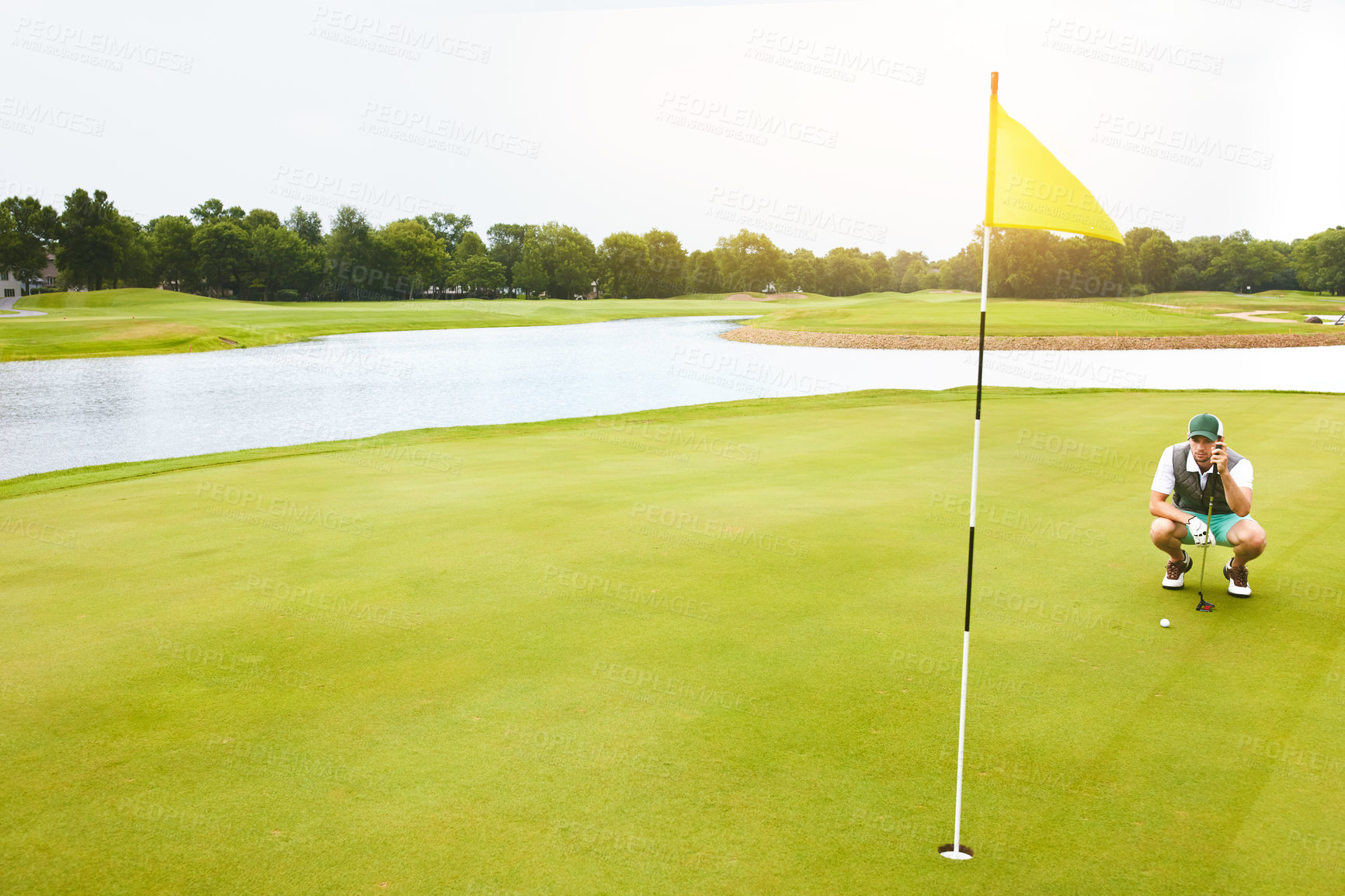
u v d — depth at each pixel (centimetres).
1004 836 316
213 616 553
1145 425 1387
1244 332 4888
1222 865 298
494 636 517
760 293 14112
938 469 1047
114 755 377
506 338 5259
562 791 346
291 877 291
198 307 7375
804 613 553
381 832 318
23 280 10175
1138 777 357
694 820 326
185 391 2672
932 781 354
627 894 283
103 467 1113
